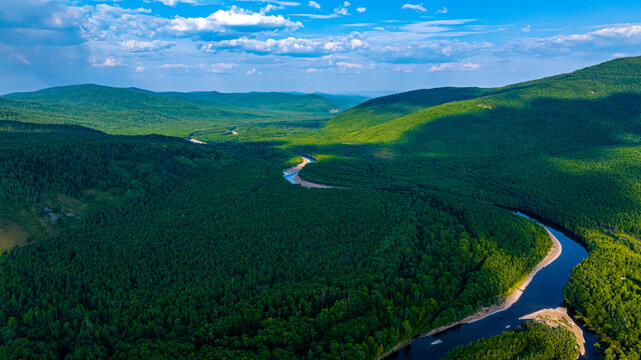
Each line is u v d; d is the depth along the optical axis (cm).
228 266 18775
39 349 13125
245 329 14712
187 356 13025
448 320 16375
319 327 14900
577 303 17725
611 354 14338
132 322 14750
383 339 14862
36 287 16362
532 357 13875
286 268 18800
